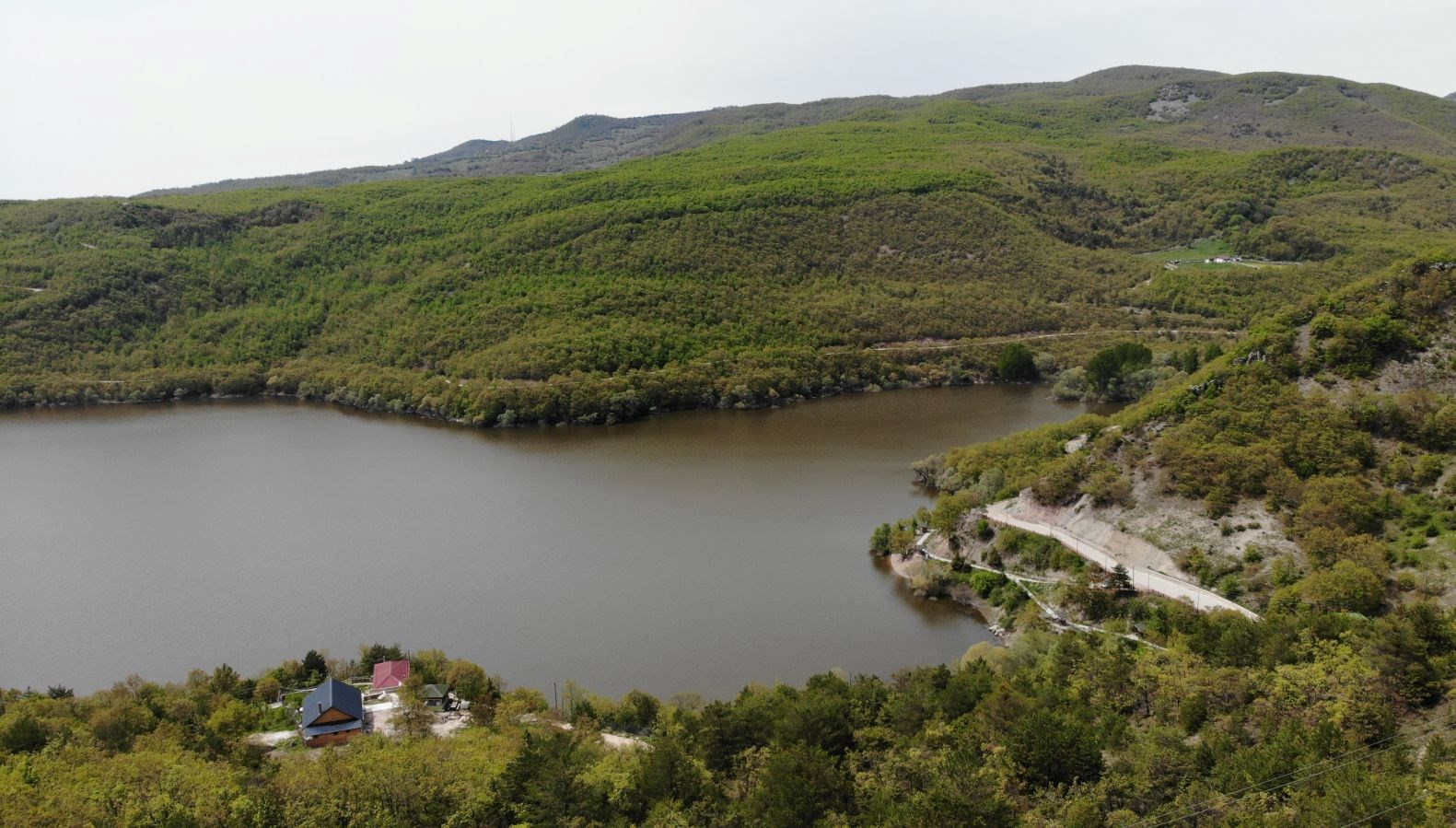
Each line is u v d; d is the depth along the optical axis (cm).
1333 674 6406
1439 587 7950
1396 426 10206
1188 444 10912
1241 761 5572
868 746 6838
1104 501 10938
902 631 10331
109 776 6519
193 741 7788
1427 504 9138
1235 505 10081
